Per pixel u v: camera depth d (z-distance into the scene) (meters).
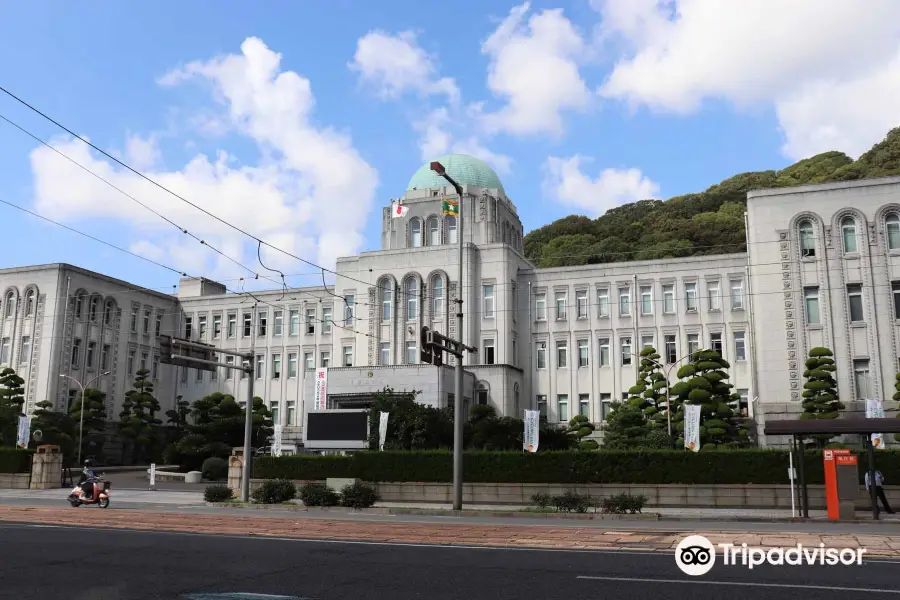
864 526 22.55
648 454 33.38
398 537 18.02
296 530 19.48
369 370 55.97
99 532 19.27
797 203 52.38
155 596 11.19
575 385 61.09
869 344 49.66
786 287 51.59
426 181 67.75
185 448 56.47
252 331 73.38
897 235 50.56
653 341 59.84
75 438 58.84
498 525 21.05
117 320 69.88
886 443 47.28
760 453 32.03
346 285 65.94
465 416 55.47
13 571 13.34
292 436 69.31
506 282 61.22
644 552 15.35
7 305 66.31
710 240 90.50
